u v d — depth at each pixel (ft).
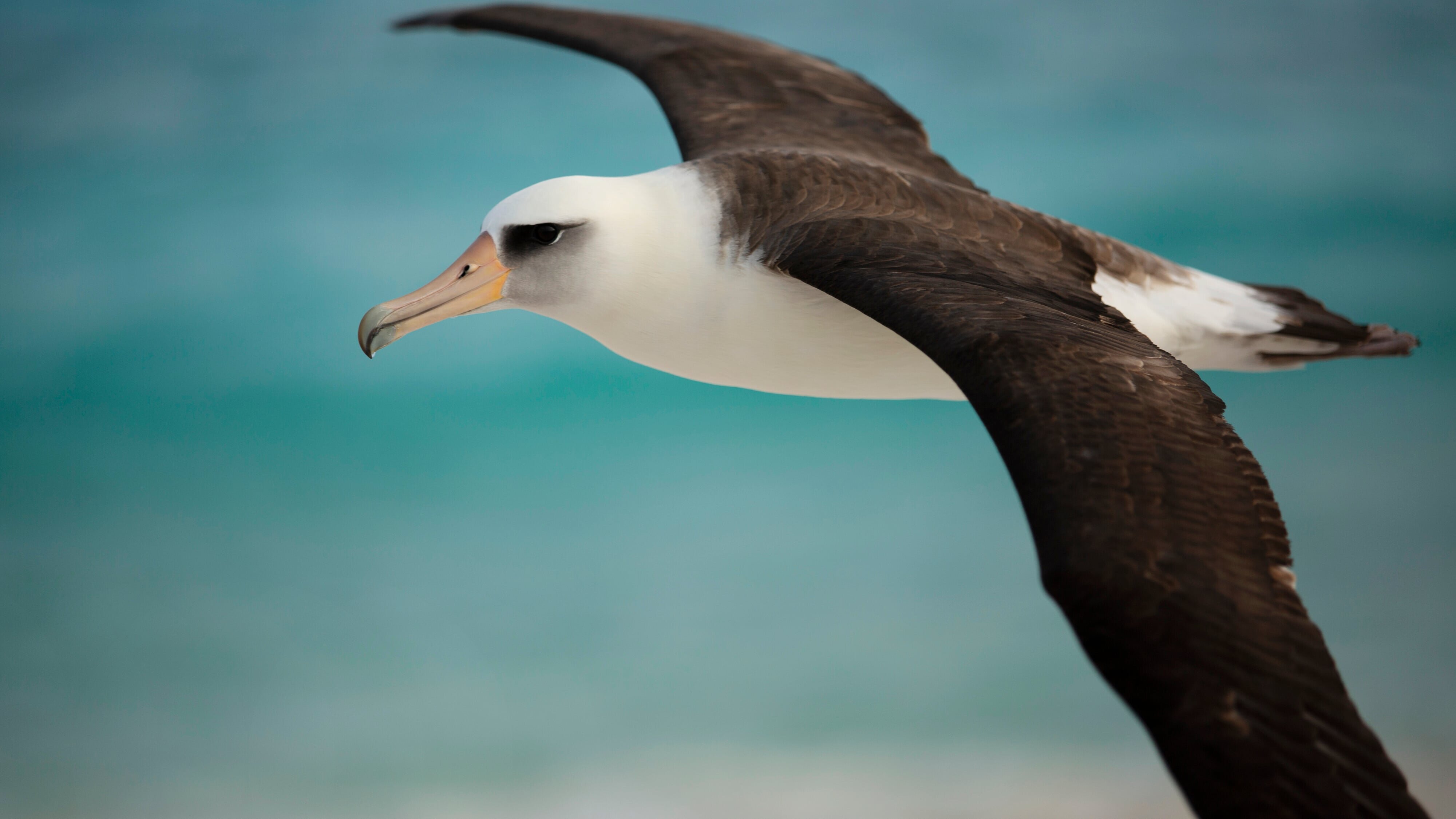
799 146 30.76
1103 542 16.21
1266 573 16.40
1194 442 17.93
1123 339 20.33
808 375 26.86
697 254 25.43
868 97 34.27
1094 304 22.22
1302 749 14.61
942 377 26.86
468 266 26.12
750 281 25.18
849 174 25.49
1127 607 15.65
